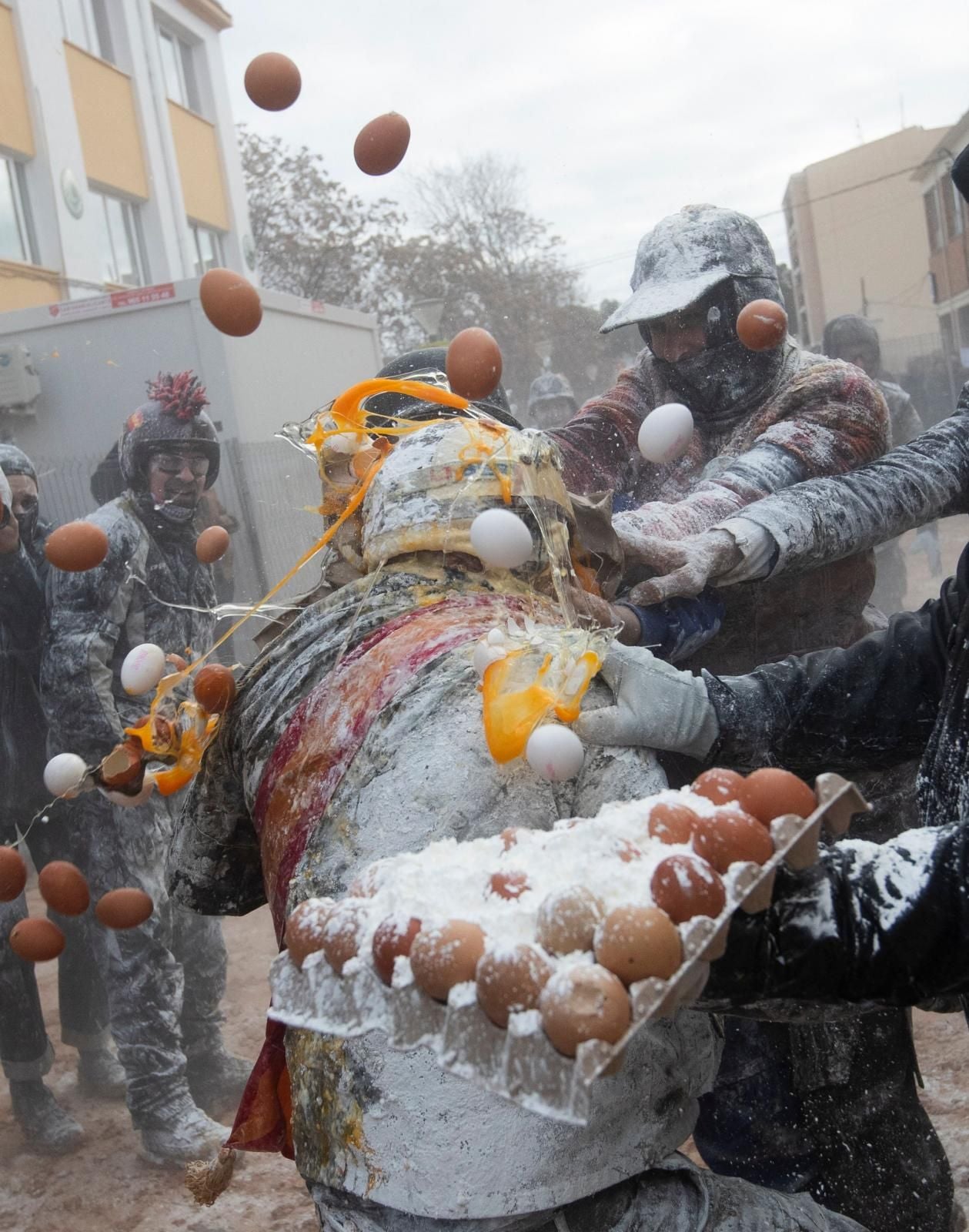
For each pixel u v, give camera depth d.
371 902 1.33
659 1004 1.11
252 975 5.06
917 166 28.11
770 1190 1.72
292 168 25.81
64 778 2.03
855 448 2.85
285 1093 1.79
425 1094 1.51
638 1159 1.56
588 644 1.67
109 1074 4.18
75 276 16.00
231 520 6.88
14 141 15.38
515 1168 1.50
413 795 1.61
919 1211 2.47
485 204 26.30
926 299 32.56
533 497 1.84
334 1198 1.63
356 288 26.38
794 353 3.05
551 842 1.30
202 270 20.00
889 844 1.44
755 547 2.51
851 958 1.37
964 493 2.80
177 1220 3.36
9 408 8.62
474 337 1.88
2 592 3.85
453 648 1.69
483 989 1.15
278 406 9.12
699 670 2.84
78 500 8.72
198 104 20.09
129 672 2.01
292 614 2.07
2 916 3.77
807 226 33.53
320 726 1.72
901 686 1.97
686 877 1.18
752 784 1.30
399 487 1.84
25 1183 3.62
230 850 2.07
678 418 1.96
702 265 2.92
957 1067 3.59
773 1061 2.40
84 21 17.05
